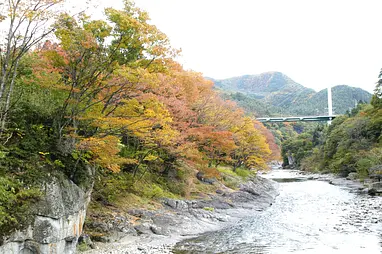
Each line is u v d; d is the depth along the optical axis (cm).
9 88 1267
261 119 10719
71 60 1398
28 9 1179
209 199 2934
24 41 1221
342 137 7831
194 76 2738
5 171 1098
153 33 1567
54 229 1156
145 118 1562
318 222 2366
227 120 3369
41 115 1383
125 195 2258
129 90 1480
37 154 1254
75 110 1421
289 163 12275
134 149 2572
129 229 1830
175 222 2119
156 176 2872
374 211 2769
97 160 1512
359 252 1609
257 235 1984
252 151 4925
